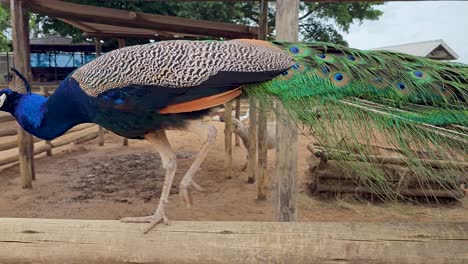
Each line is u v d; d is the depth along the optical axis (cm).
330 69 261
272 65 250
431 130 243
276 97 252
